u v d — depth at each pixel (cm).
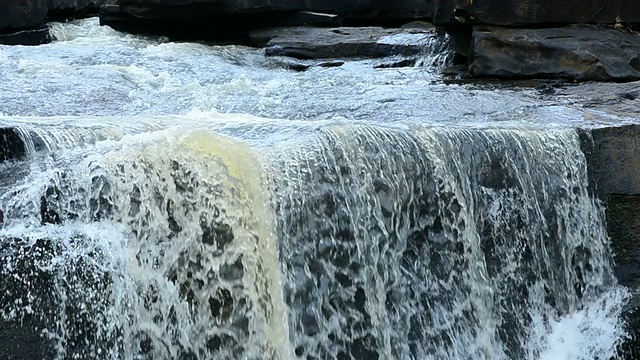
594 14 1589
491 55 1542
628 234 1108
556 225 1077
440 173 995
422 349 968
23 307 723
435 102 1331
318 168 920
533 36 1541
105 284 766
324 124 988
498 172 1043
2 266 721
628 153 1109
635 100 1315
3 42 1938
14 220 759
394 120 1222
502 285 1041
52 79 1423
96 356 755
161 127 998
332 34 1986
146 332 793
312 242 905
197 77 1580
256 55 1873
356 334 924
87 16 2575
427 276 984
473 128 1055
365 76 1603
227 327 843
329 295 912
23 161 859
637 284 1097
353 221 931
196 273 834
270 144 923
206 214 841
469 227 1016
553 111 1234
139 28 2162
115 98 1345
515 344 1032
